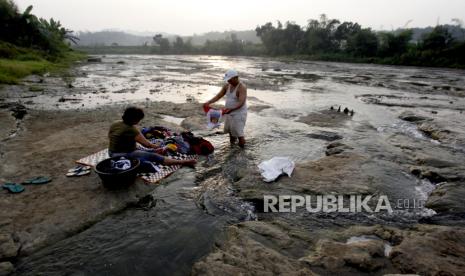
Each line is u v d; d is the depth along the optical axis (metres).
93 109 11.69
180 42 92.31
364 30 57.53
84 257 3.82
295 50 72.38
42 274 3.54
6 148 7.10
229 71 7.27
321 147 8.20
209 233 4.36
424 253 3.76
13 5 33.81
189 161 6.45
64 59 39.09
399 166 6.77
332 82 23.95
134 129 5.94
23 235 4.09
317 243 4.05
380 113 12.73
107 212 4.72
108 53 92.94
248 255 3.70
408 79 26.98
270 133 9.23
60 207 4.73
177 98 15.15
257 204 5.20
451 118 11.74
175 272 3.61
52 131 8.55
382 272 3.54
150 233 4.31
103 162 5.39
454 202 5.15
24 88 16.08
